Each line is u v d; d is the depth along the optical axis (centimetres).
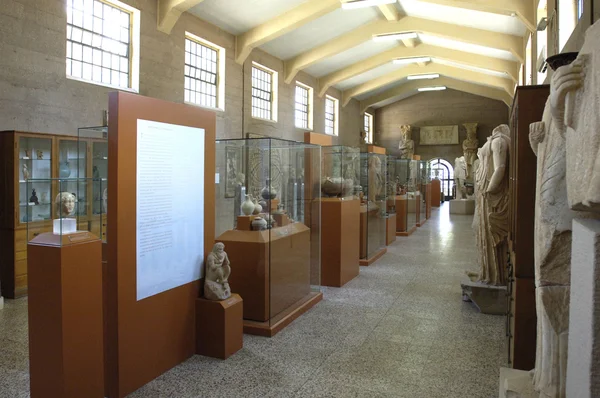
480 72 2080
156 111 399
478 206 631
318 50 1675
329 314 602
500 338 514
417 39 1844
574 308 169
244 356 457
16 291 695
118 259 365
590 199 150
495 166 592
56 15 828
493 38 1437
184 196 437
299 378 408
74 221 328
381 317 590
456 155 2841
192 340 454
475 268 901
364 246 941
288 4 1302
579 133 168
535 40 1079
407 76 2234
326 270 762
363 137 2655
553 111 189
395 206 1414
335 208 755
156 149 400
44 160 732
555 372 239
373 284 773
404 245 1206
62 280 311
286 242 581
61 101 841
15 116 762
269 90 1666
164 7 1082
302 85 1911
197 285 460
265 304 532
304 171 643
